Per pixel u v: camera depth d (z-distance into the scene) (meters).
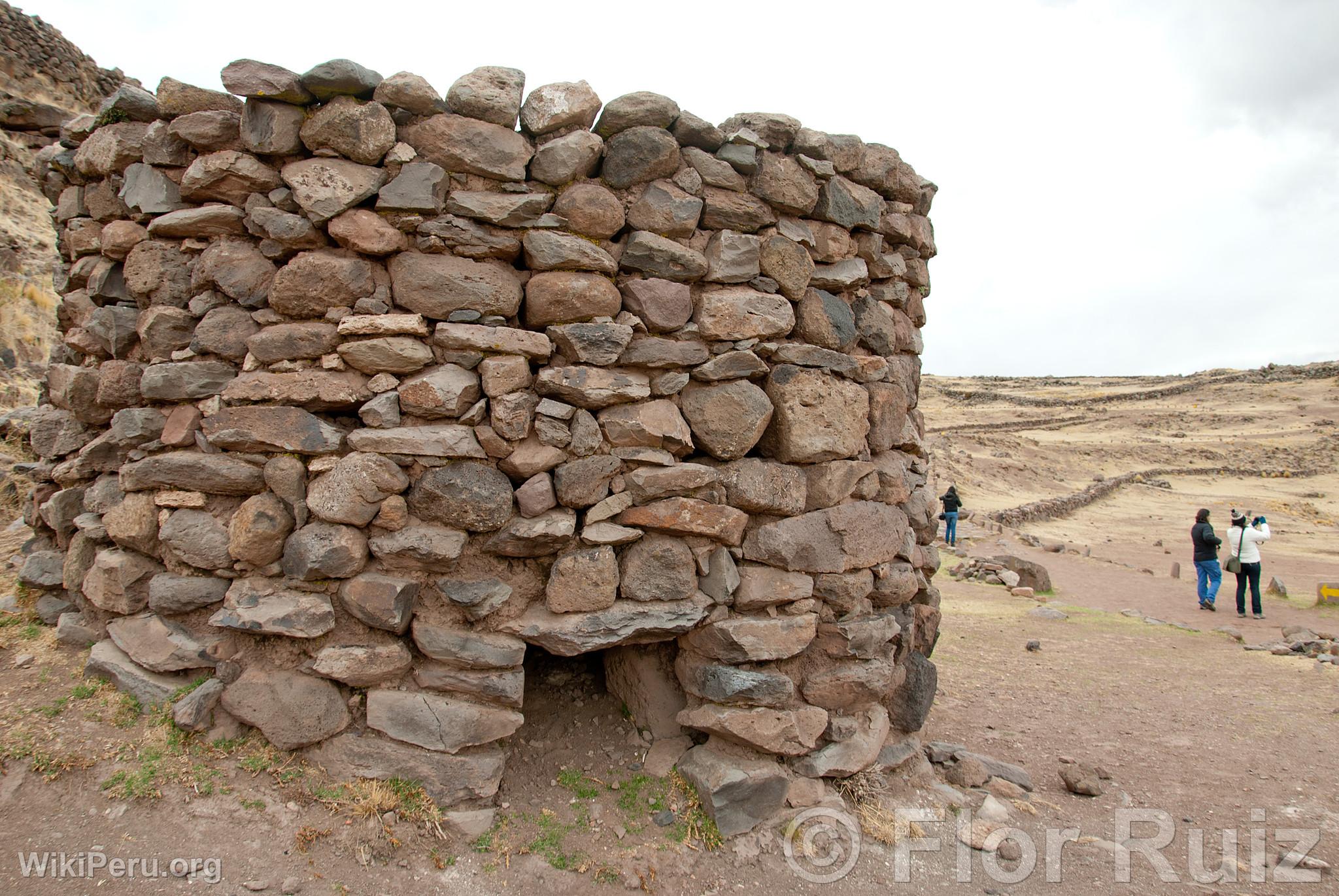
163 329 3.71
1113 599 11.17
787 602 4.08
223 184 3.59
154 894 2.79
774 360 4.18
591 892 3.20
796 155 4.27
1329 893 3.55
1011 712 5.78
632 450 3.81
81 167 4.08
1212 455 39.16
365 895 2.98
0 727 3.30
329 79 3.45
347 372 3.55
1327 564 16.33
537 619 3.67
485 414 3.62
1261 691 6.46
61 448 4.33
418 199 3.54
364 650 3.48
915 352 5.14
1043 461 32.41
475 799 3.50
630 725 4.27
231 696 3.46
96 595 3.84
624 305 3.92
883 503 4.66
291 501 3.53
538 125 3.77
